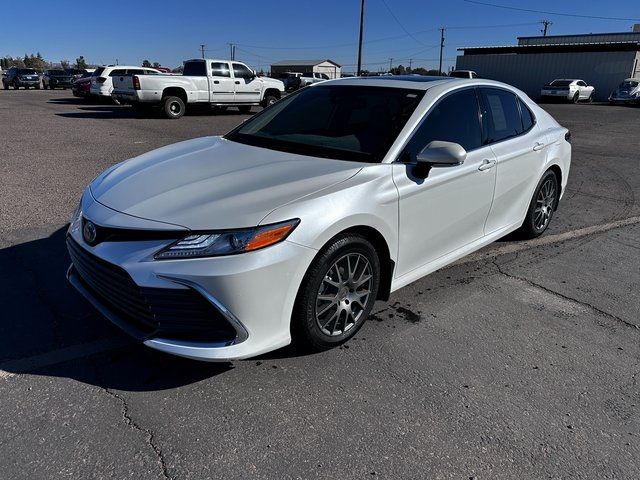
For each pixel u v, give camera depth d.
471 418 2.62
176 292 2.51
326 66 87.75
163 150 3.88
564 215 6.26
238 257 2.51
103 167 8.03
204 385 2.79
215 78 17.22
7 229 5.04
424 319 3.60
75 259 3.04
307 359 3.06
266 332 2.69
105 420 2.50
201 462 2.28
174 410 2.59
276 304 2.67
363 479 2.22
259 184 2.90
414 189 3.30
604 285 4.27
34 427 2.44
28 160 8.45
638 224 5.95
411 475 2.26
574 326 3.59
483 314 3.71
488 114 4.19
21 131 12.05
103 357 3.00
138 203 2.81
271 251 2.58
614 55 37.09
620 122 18.66
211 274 2.47
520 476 2.28
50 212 5.62
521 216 4.83
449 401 2.75
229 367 2.95
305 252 2.70
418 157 3.26
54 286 3.83
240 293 2.53
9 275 3.99
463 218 3.89
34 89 37.94
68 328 3.28
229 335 2.63
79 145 10.15
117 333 3.25
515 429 2.56
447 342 3.32
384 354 3.15
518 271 4.49
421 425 2.56
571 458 2.39
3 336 3.16
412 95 3.71
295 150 3.53
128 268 2.56
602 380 2.99
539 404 2.76
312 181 2.94
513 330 3.50
